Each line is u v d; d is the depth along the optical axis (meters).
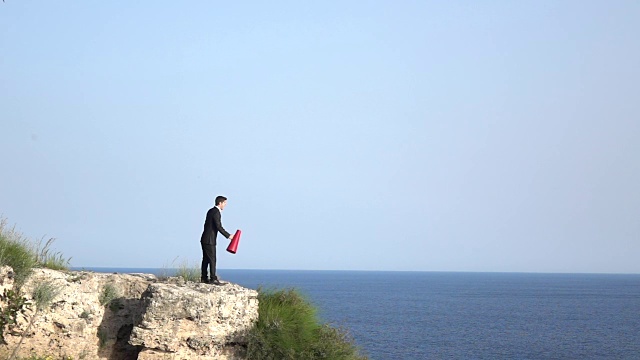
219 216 18.47
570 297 186.00
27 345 15.88
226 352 17.00
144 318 16.19
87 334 16.67
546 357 63.00
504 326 93.50
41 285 16.14
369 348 64.62
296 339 18.09
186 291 16.58
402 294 187.75
